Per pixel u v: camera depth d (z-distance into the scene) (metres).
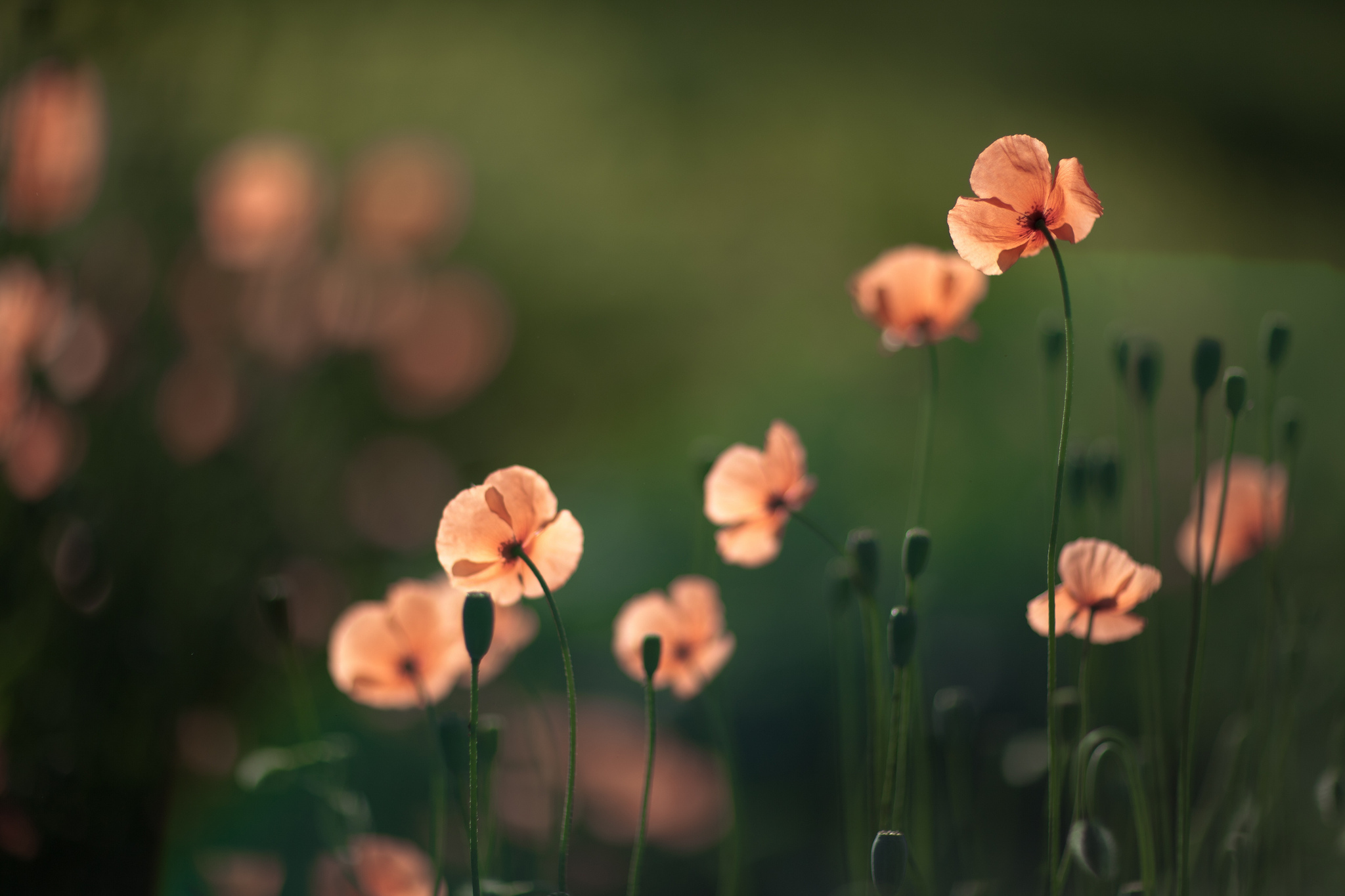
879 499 2.94
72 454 1.84
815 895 1.90
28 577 1.78
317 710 1.98
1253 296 3.75
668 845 1.93
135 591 1.84
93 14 1.90
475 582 1.49
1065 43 6.10
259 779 1.64
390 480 2.52
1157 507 1.57
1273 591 1.60
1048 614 1.51
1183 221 4.51
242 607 1.97
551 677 2.35
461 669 1.60
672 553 2.77
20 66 1.81
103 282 2.08
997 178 1.47
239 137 2.41
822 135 5.38
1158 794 1.58
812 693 2.31
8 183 1.80
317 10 3.15
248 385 2.22
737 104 5.43
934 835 1.79
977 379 3.31
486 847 1.54
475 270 3.90
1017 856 1.84
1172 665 2.12
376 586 2.41
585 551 2.83
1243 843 1.57
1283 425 1.62
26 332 1.79
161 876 1.77
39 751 1.75
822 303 4.38
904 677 1.50
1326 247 4.21
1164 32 6.18
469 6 4.53
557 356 3.77
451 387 2.69
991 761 1.79
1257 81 5.62
